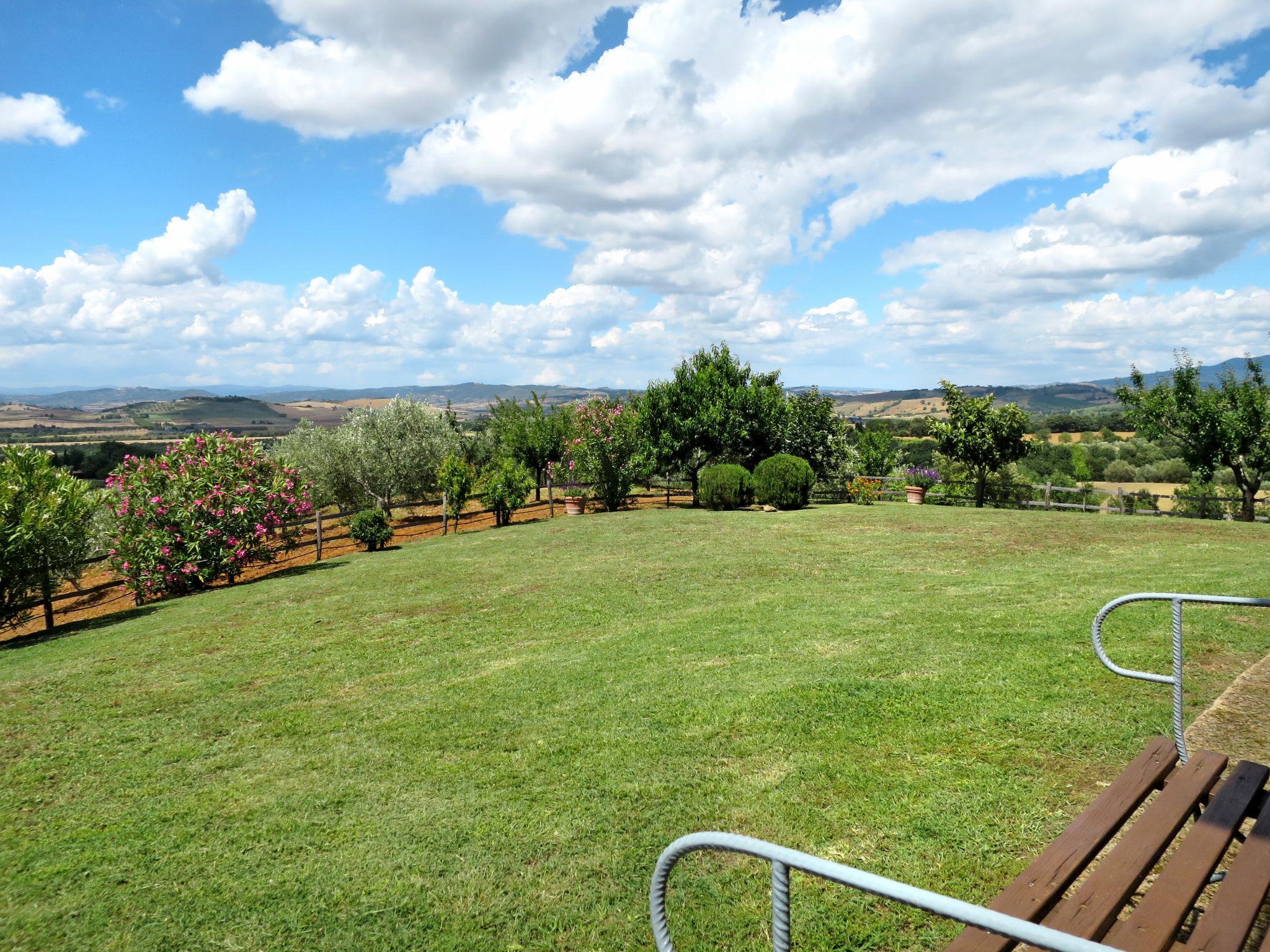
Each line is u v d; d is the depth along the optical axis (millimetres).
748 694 5383
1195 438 17609
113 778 4730
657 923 1687
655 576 10891
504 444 26219
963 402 22266
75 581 12180
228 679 6801
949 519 16828
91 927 3133
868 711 4852
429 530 21797
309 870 3486
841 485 24906
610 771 4309
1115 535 13844
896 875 3062
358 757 4832
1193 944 1837
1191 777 2727
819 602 8547
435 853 3559
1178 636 3221
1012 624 6824
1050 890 2055
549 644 7445
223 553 13234
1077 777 3740
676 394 23141
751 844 1537
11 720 5984
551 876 3309
